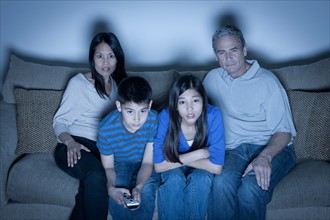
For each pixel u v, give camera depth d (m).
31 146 2.01
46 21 2.43
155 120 1.77
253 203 1.68
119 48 1.95
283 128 1.88
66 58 2.51
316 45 2.48
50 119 2.05
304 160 2.00
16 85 2.17
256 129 1.91
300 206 1.78
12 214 1.86
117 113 1.75
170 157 1.72
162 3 2.38
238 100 1.91
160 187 1.70
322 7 2.40
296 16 2.42
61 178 1.80
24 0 2.39
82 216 1.65
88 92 1.97
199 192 1.67
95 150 1.92
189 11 2.40
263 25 2.44
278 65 2.52
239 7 2.40
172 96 1.68
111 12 2.41
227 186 1.70
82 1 2.39
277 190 1.75
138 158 1.84
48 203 1.81
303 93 2.04
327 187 1.75
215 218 1.72
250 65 1.97
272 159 1.83
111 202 1.69
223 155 1.73
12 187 1.82
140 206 1.67
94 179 1.67
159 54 2.49
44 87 2.18
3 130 1.99
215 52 1.88
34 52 2.49
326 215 1.81
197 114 1.67
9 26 2.44
